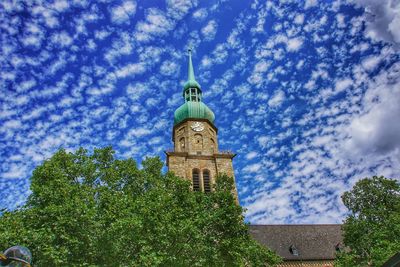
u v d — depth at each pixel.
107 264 23.08
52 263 21.81
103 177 29.98
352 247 33.22
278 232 56.44
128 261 23.55
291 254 52.28
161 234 24.91
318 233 56.91
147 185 31.34
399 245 29.31
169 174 32.81
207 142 64.81
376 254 29.56
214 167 59.66
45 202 25.58
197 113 67.88
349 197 36.31
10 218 24.64
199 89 74.25
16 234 22.94
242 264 27.38
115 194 27.44
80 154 31.11
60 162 29.48
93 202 25.66
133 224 23.62
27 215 24.91
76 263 22.19
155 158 34.12
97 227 23.72
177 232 25.47
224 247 27.61
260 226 57.12
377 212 33.88
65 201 24.70
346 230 34.28
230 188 32.41
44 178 27.64
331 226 58.59
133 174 31.05
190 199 29.78
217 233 28.45
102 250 23.16
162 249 24.88
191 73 76.50
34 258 22.16
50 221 23.73
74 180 29.06
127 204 26.83
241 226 29.09
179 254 25.78
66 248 22.27
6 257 7.81
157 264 22.33
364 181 36.28
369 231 32.91
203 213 28.59
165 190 30.00
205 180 58.34
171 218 26.42
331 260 52.16
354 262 32.34
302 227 57.94
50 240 22.17
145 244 24.25
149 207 26.09
